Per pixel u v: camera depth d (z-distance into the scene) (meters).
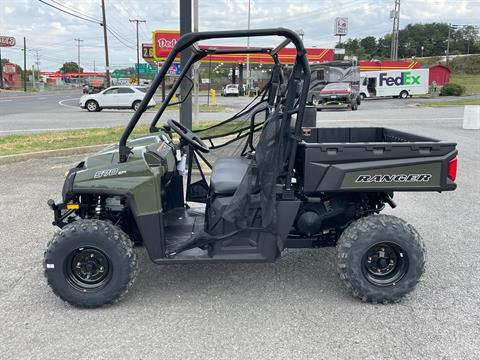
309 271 4.51
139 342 3.30
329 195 4.16
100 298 3.71
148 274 4.45
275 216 3.75
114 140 11.45
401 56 119.75
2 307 3.81
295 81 3.66
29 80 113.12
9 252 4.95
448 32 111.81
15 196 7.04
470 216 6.16
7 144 11.02
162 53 16.42
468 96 44.09
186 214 4.57
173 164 4.20
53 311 3.74
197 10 9.48
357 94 27.92
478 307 3.79
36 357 3.12
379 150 3.76
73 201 3.97
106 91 26.42
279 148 3.71
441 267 4.56
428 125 16.83
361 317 3.63
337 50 46.72
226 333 3.41
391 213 6.31
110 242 3.64
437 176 3.79
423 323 3.54
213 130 5.09
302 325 3.52
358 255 3.72
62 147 10.49
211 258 3.77
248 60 39.16
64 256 3.65
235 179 4.05
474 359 3.09
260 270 4.54
